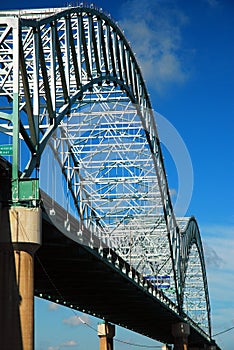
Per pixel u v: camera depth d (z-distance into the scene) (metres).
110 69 65.00
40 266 59.69
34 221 37.78
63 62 53.31
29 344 36.62
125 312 95.88
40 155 42.88
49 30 50.97
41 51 44.47
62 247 56.25
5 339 36.47
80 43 53.38
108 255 64.25
